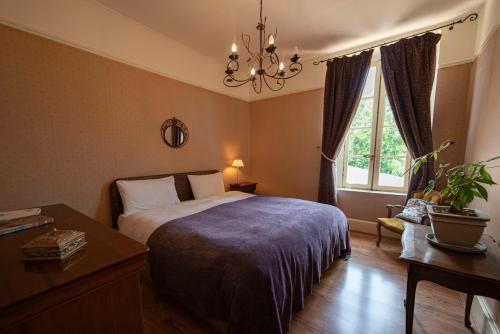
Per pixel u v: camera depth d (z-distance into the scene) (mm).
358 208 3445
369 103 3367
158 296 1878
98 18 2375
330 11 2457
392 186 3273
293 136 4059
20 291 623
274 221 2002
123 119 2662
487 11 2189
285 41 3125
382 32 2893
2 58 1817
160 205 2711
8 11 1825
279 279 1414
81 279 703
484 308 1505
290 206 2549
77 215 1458
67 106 2203
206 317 1411
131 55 2686
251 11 2467
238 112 4375
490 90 1925
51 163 2123
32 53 1969
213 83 3818
